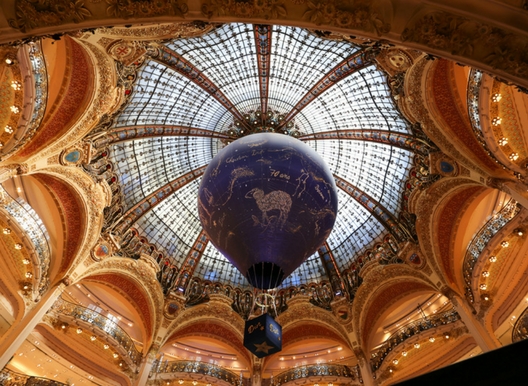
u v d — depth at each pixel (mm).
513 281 15211
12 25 6043
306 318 21219
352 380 18562
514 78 5941
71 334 17422
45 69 12172
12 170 13320
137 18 6320
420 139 16406
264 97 19656
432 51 6266
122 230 19688
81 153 15992
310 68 17922
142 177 20266
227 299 21688
